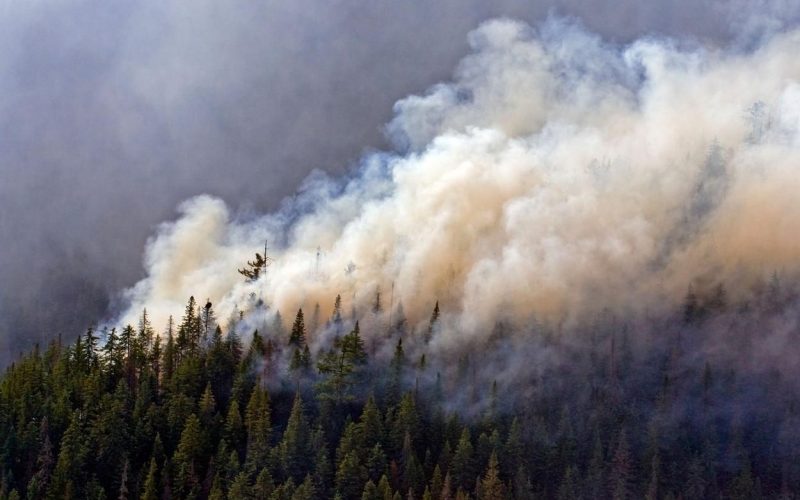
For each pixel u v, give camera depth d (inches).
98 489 6501.0
